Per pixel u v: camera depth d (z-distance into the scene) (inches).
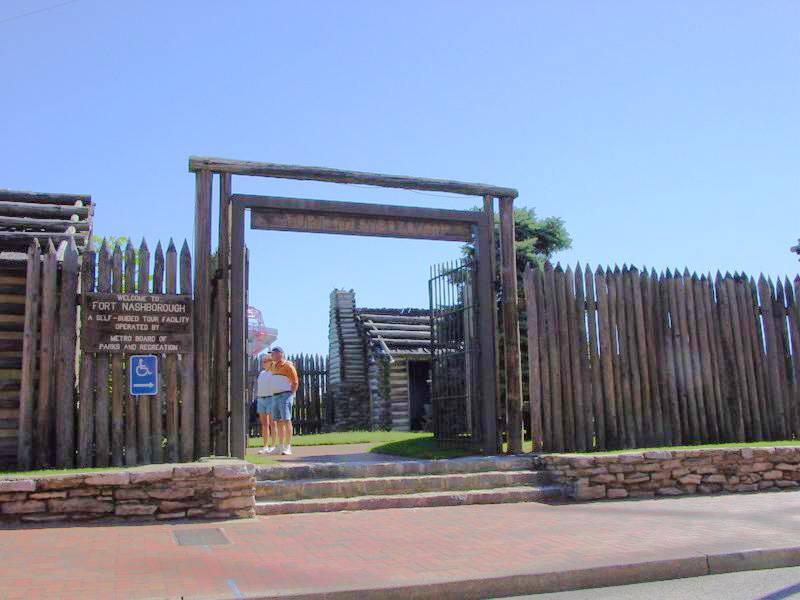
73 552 263.1
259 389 527.5
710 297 522.6
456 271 528.7
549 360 477.4
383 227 474.0
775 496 406.0
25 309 385.4
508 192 495.8
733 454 425.4
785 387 531.2
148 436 392.5
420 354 928.9
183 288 409.7
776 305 538.3
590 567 242.7
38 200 500.1
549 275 484.7
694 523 323.3
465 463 417.4
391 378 933.8
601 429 475.8
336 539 291.6
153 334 399.2
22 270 395.5
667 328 506.3
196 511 332.2
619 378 486.9
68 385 382.3
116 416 388.8
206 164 430.0
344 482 376.5
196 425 407.2
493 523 327.0
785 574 255.0
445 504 376.5
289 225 452.1
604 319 488.7
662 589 236.2
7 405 382.0
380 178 465.7
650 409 490.9
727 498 400.8
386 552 267.1
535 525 321.4
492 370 480.4
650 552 263.1
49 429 378.3
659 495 407.2
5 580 223.6
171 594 209.6
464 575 233.1
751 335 529.0
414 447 531.8
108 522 319.6
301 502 358.9
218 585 220.1
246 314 431.5
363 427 984.9
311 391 1021.8
